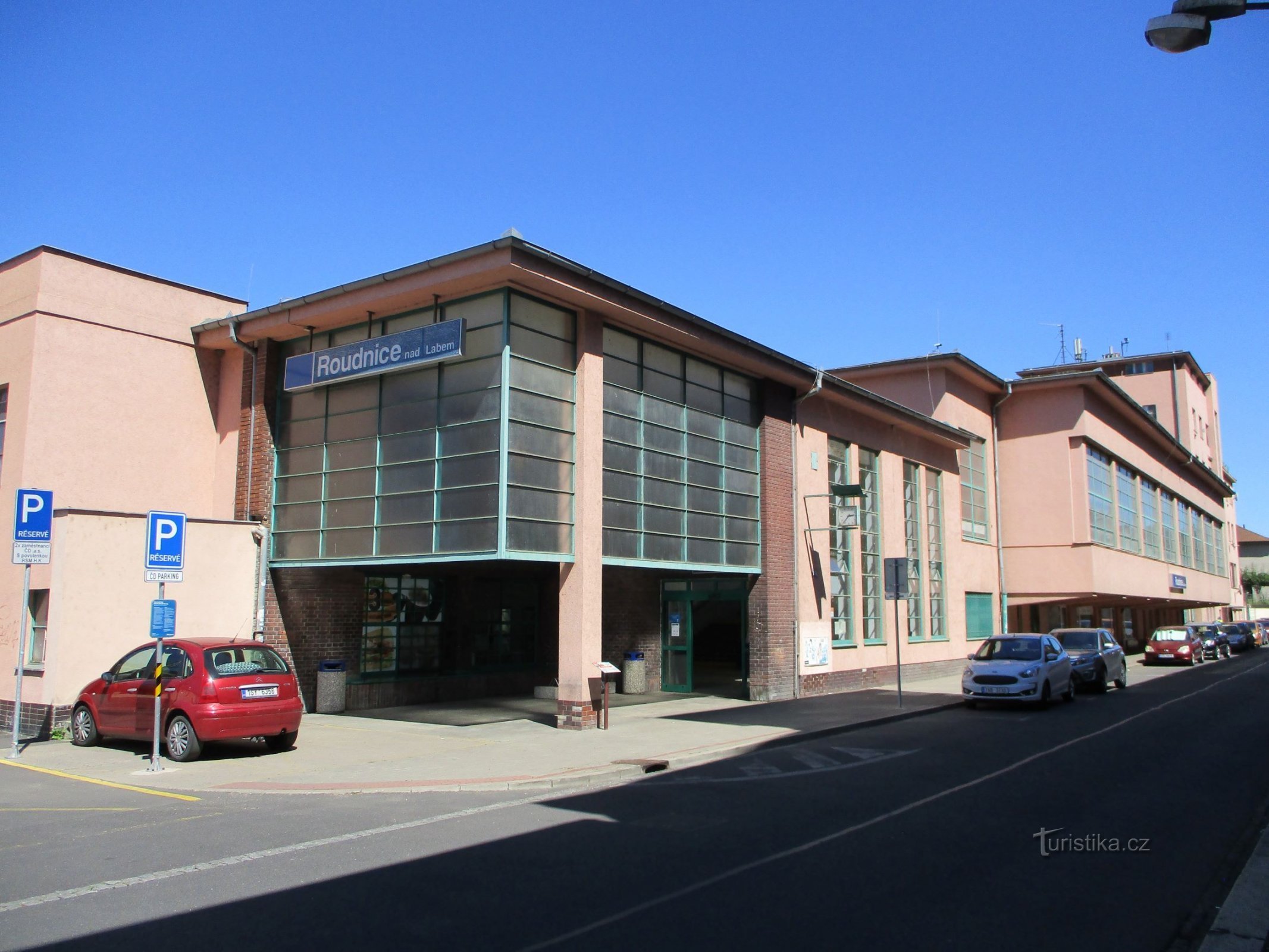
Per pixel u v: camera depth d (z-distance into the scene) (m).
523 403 14.74
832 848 7.95
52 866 7.46
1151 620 53.47
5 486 16.97
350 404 16.73
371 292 15.77
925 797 10.29
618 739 14.35
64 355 17.33
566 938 5.75
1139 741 14.71
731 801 10.09
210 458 19.03
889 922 6.06
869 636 24.59
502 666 21.06
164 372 18.55
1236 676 30.09
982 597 31.75
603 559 15.91
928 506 28.67
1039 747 14.18
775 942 5.67
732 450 19.88
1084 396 32.75
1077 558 32.06
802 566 21.64
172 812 9.66
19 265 17.70
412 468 15.55
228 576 16.91
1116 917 6.23
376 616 18.86
